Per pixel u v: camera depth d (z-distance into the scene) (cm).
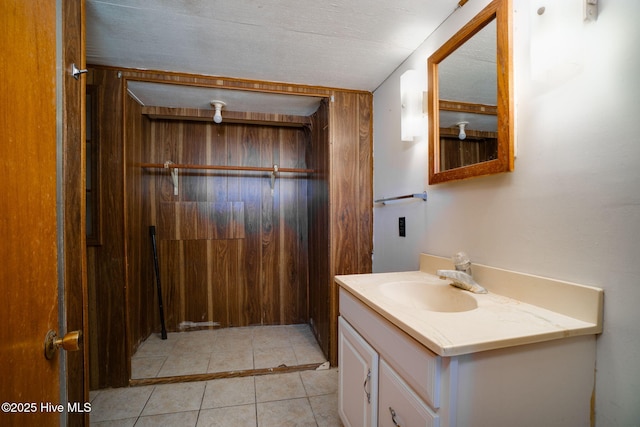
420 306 120
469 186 120
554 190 85
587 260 77
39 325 60
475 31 111
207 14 126
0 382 47
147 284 242
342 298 135
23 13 56
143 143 236
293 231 278
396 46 153
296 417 149
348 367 125
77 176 99
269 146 273
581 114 78
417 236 156
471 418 68
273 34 142
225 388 175
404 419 82
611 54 71
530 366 72
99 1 117
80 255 101
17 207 54
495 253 107
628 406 69
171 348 224
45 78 65
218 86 188
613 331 72
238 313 268
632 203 67
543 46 83
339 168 204
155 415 150
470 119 116
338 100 205
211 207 262
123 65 172
